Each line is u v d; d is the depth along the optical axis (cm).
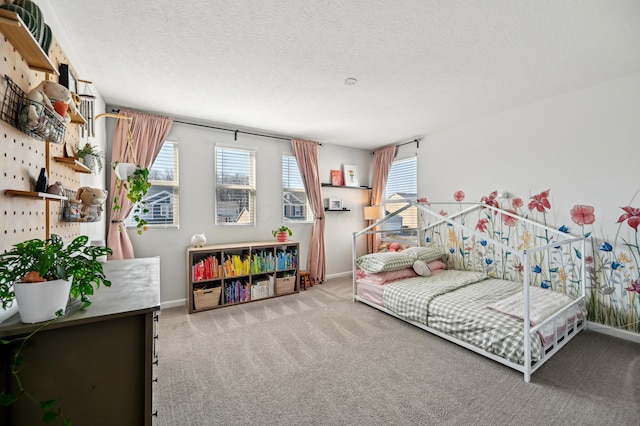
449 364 214
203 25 180
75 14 169
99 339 101
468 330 232
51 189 131
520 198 326
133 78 250
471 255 377
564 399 173
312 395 179
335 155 498
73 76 188
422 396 178
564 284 295
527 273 194
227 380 194
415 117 356
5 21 95
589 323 275
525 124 320
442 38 195
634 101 248
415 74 246
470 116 353
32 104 111
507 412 163
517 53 214
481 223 365
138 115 318
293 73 243
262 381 193
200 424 155
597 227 271
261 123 377
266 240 421
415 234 447
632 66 235
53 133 125
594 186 272
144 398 104
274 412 164
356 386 188
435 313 260
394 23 179
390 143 487
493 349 214
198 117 353
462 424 154
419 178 445
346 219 512
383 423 156
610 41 199
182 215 354
